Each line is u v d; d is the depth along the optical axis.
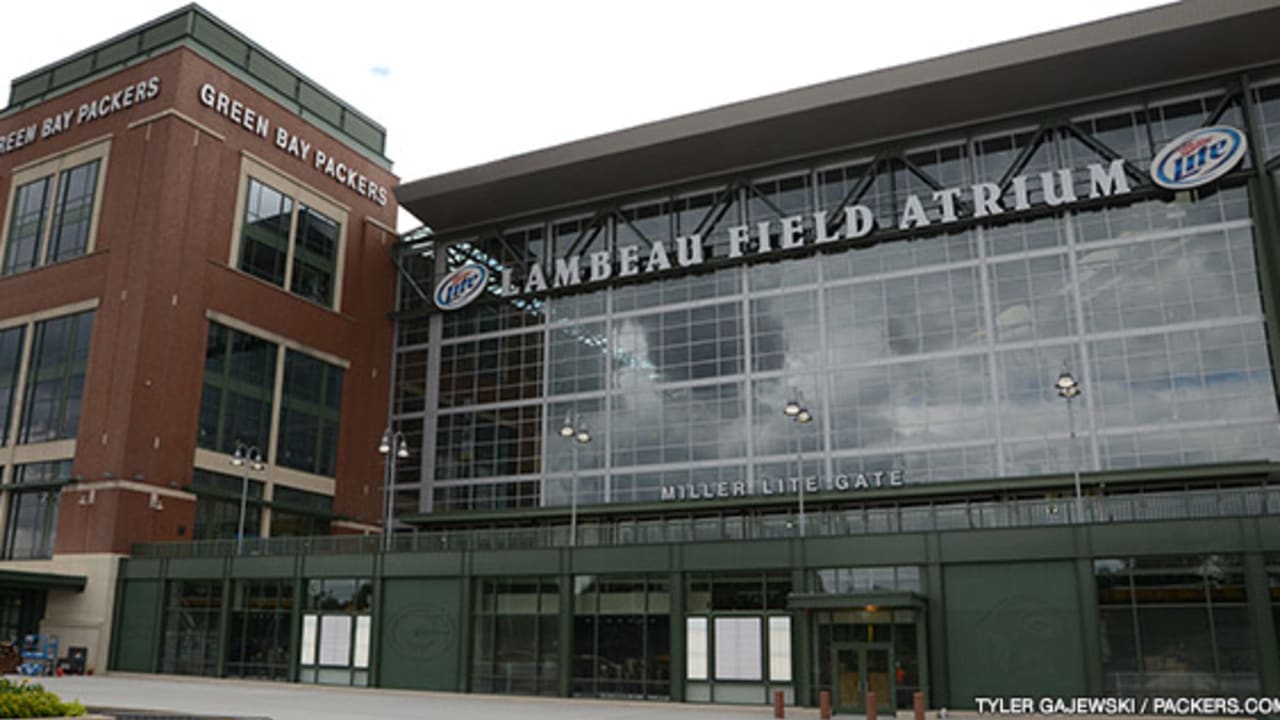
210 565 50.62
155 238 56.09
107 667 51.03
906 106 54.78
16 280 61.22
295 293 65.00
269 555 49.28
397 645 44.97
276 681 47.53
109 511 52.50
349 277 69.00
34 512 55.78
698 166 60.88
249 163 62.81
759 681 38.22
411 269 71.81
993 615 35.19
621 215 63.84
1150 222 50.91
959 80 52.75
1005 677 34.53
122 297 56.06
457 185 65.50
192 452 56.44
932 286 54.44
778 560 38.75
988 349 52.41
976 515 36.91
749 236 59.25
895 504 52.91
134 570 52.16
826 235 56.88
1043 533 35.06
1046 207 52.19
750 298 58.75
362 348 68.81
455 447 65.75
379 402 69.12
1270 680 31.44
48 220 61.59
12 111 65.81
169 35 60.81
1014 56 51.50
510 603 43.38
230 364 59.56
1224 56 49.75
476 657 43.38
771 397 56.56
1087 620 33.78
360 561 46.81
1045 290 52.06
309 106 68.44
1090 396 49.88
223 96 61.66
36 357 59.00
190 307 57.47
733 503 54.31
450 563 44.69
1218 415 47.41
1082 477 48.03
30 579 49.75
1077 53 50.47
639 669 40.31
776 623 38.47
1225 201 49.66
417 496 66.06
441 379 67.88
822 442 54.62
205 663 49.62
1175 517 34.19
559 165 62.31
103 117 61.25
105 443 53.84
